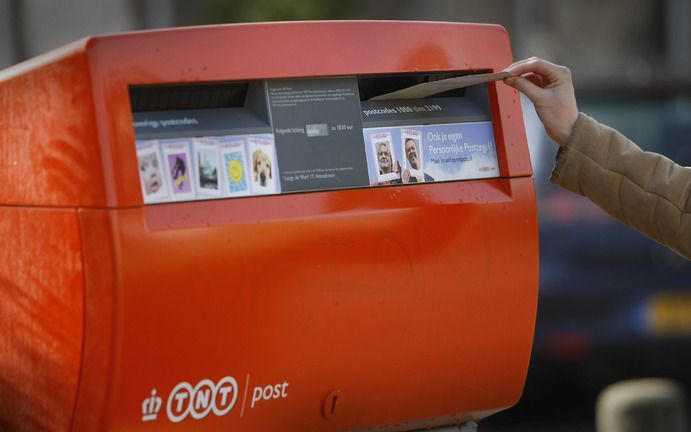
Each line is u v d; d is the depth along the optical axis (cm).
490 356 321
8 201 286
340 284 290
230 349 277
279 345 284
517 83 322
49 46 1886
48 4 1881
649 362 966
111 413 264
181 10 1966
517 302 321
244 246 275
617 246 951
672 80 1041
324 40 293
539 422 1025
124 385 263
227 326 274
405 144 306
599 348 948
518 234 319
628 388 529
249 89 288
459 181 314
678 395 520
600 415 529
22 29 1870
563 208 954
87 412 268
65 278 268
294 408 293
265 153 283
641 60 2198
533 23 2156
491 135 323
